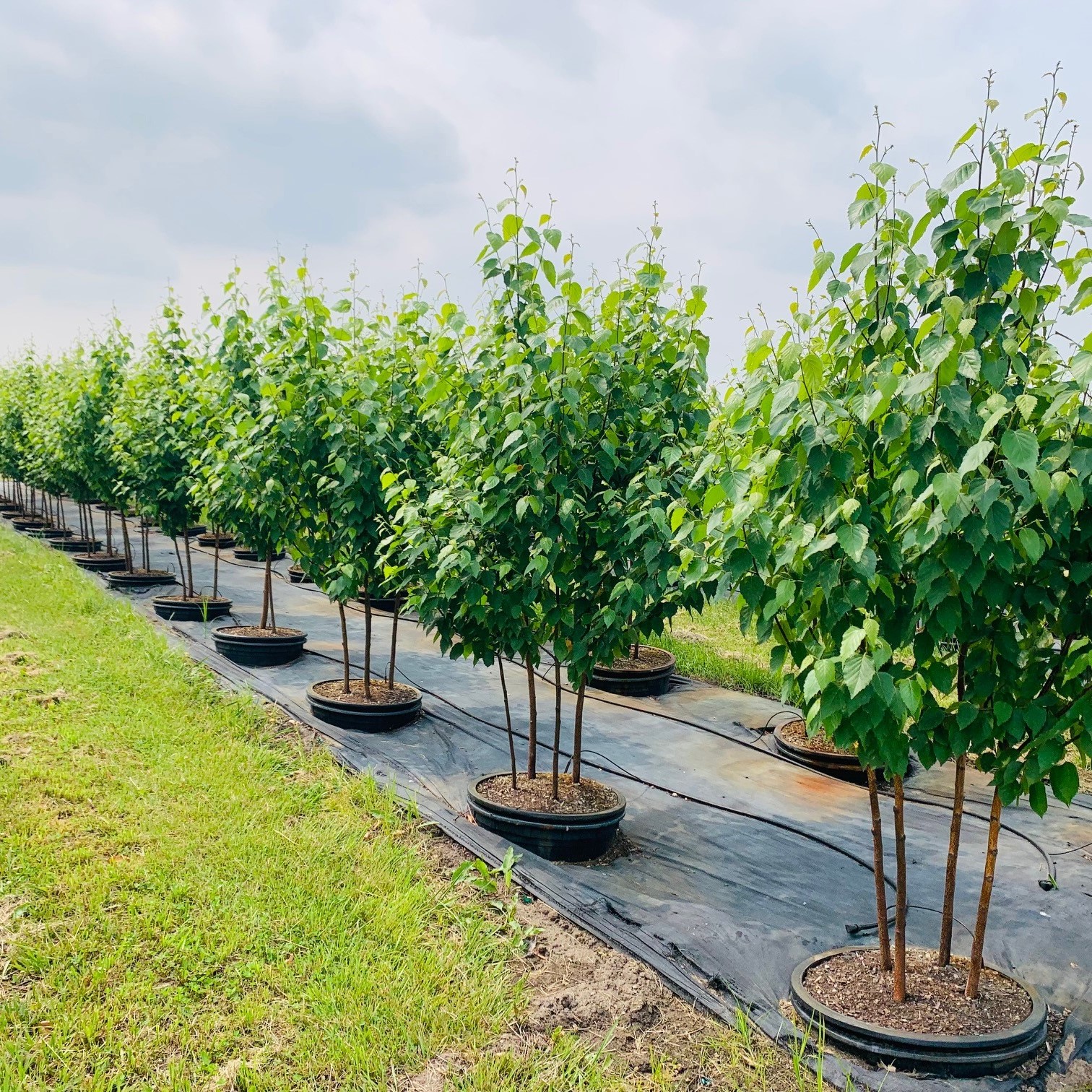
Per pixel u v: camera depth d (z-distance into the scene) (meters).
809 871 4.97
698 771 6.51
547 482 4.66
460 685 8.52
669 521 4.39
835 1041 3.31
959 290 3.07
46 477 16.55
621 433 5.07
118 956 3.54
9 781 5.05
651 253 5.25
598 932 4.02
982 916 3.40
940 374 2.77
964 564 2.79
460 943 3.86
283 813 5.07
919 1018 3.31
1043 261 2.96
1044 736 2.94
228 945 3.68
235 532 8.78
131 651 8.23
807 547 3.01
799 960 4.00
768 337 3.14
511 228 4.75
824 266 3.26
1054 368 3.15
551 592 4.97
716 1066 3.17
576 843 4.93
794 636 3.34
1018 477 2.67
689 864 5.02
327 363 7.05
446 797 5.75
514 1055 3.12
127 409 10.76
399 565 5.97
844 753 6.46
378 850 4.66
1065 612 3.03
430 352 5.24
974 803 6.07
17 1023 3.14
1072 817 5.83
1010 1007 3.40
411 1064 3.07
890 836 5.48
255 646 8.78
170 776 5.43
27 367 19.16
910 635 3.08
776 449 3.17
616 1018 3.40
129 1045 3.07
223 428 7.74
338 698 7.17
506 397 4.64
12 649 7.92
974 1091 3.06
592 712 7.83
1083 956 4.14
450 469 5.09
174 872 4.26
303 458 6.77
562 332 4.63
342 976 3.53
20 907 3.83
